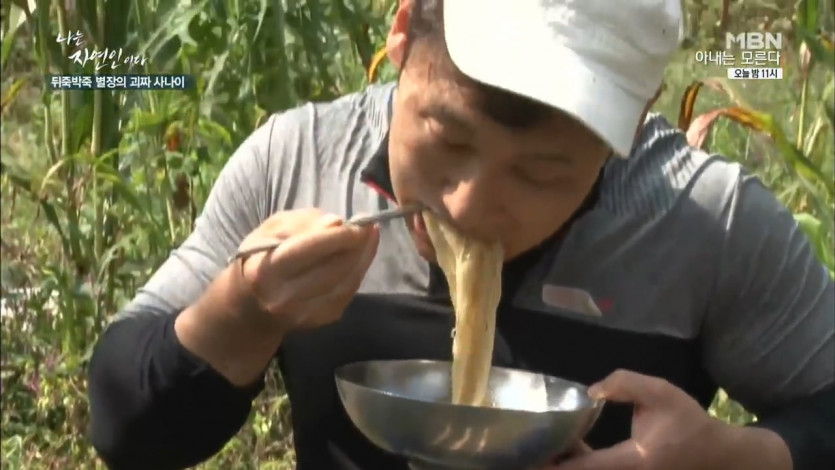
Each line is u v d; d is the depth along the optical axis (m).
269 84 2.66
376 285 1.46
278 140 1.53
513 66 1.06
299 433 1.52
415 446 1.12
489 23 1.10
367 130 1.51
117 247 2.85
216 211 1.52
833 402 1.43
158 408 1.30
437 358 1.44
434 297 1.45
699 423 1.24
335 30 3.00
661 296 1.45
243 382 1.29
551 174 1.12
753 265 1.44
